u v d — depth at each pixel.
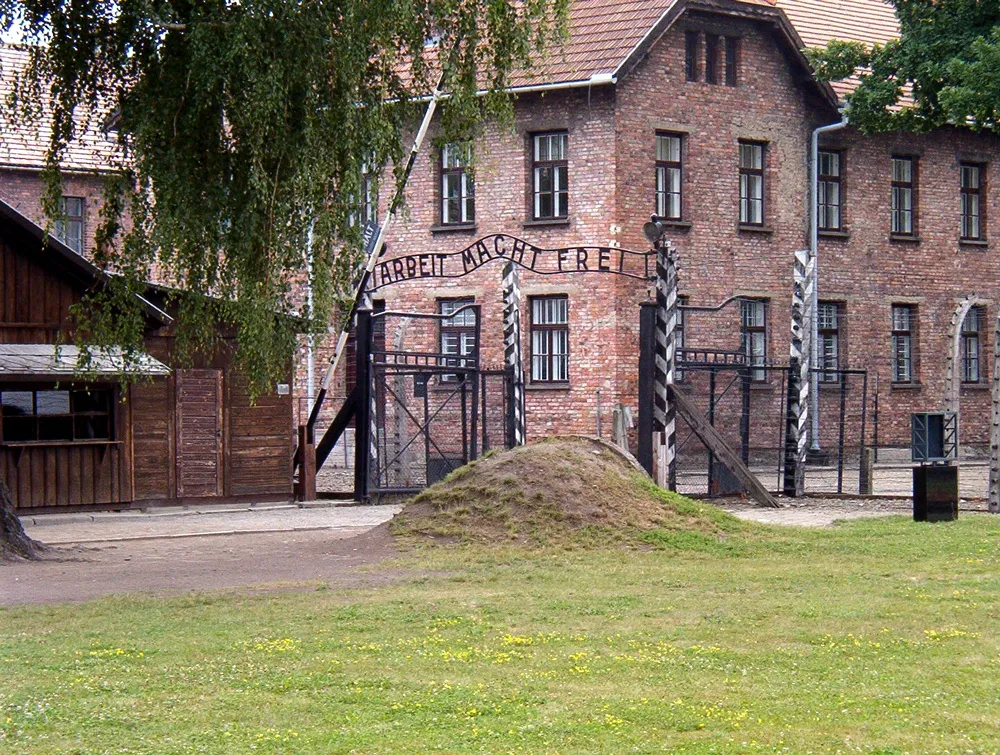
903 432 44.31
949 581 15.21
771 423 40.75
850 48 40.53
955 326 42.31
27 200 42.66
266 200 17.19
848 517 23.61
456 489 19.78
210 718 9.28
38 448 26.00
